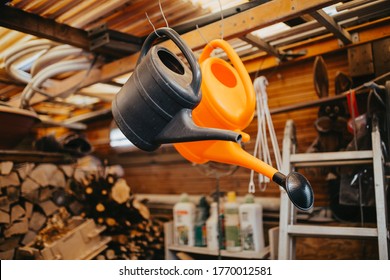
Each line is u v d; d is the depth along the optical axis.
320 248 2.73
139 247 3.03
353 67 2.59
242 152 1.17
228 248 2.64
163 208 3.68
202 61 1.38
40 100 3.26
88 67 2.62
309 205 1.01
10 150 2.97
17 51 2.42
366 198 2.13
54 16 2.16
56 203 3.09
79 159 3.76
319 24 2.24
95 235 2.69
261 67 2.97
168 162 3.84
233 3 2.07
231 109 1.22
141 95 1.12
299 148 2.97
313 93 2.92
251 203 2.68
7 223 2.70
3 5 1.94
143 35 2.48
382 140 1.98
